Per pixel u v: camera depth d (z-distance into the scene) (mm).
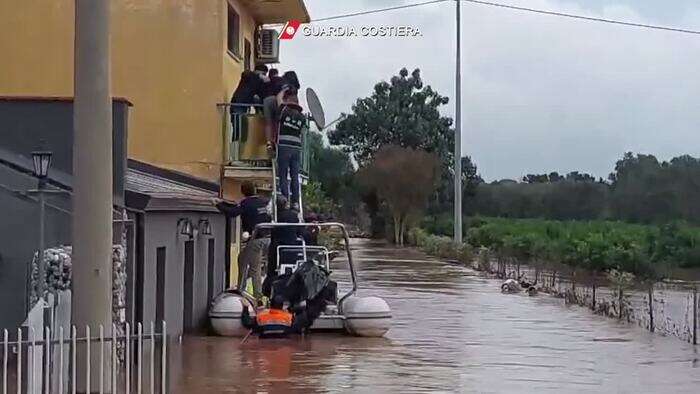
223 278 22234
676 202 53344
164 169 20875
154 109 21703
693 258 37531
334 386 12914
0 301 13297
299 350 16422
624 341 18312
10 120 14031
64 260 11781
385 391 12594
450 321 21312
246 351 16219
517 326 20500
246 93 21969
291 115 21281
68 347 9547
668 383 13719
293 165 21438
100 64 9508
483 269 39000
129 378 9555
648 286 24469
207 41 21750
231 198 22734
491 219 65125
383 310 18219
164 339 9344
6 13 21484
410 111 80375
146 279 15250
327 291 18406
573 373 14438
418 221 68312
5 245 13336
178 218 17328
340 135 80938
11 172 13391
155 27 21703
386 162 68812
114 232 13594
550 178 69062
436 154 75250
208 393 12336
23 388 10234
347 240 19047
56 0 21484
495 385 13242
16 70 21469
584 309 24266
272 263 19453
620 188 56938
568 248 33344
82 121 9492
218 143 21719
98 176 9500
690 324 20703
